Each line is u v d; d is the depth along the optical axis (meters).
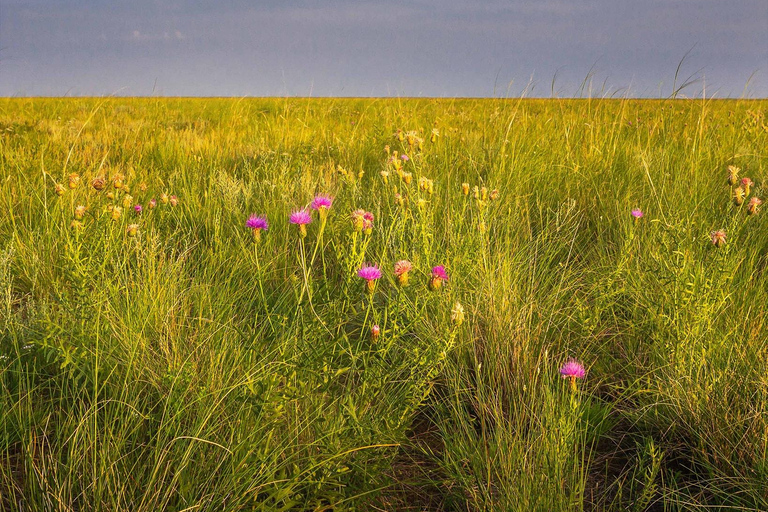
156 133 9.48
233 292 3.06
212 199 4.53
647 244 3.31
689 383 2.27
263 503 1.64
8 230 4.02
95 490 1.65
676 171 4.79
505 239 3.55
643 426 2.35
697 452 2.13
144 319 2.55
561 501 1.69
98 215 2.90
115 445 1.80
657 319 2.62
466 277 3.04
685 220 3.32
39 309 2.80
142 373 2.27
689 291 2.43
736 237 2.67
